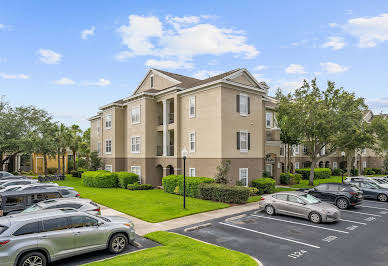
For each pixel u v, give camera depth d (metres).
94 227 8.75
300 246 9.89
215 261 8.05
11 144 28.09
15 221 7.75
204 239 10.62
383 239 10.75
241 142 22.64
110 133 31.73
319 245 10.00
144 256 8.38
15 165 40.03
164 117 26.31
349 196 16.62
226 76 21.59
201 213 15.02
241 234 11.29
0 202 11.79
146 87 32.25
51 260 7.80
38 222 7.90
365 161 49.44
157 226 12.38
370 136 24.97
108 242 8.97
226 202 17.75
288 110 26.27
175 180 21.75
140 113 27.58
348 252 9.34
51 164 43.31
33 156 41.41
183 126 24.66
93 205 11.72
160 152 27.67
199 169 22.80
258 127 24.27
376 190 20.05
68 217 8.44
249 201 18.31
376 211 16.11
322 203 14.04
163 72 29.70
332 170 44.66
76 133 40.47
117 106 31.23
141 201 18.31
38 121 31.53
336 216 12.92
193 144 23.55
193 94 23.70
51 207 10.79
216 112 21.42
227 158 21.28
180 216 14.16
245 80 23.48
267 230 11.88
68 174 42.78
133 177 25.92
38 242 7.59
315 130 25.14
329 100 25.44
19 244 7.31
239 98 22.58
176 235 10.72
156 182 27.16
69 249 8.15
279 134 28.80
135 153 28.08
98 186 26.06
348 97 24.20
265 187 21.77
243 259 8.26
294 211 13.90
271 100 34.19
